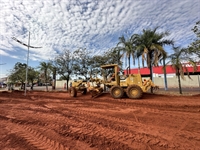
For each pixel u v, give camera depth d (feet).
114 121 15.47
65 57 65.72
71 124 14.83
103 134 11.91
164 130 12.42
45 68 77.61
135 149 9.27
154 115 17.56
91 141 10.62
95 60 61.67
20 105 28.12
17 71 89.92
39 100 35.27
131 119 16.11
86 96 40.34
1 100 36.58
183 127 13.05
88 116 17.97
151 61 46.93
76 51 63.87
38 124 15.19
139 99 31.12
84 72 63.57
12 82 93.40
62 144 10.28
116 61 57.98
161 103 25.25
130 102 27.76
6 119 17.58
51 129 13.52
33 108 24.43
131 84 33.81
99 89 38.50
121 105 25.20
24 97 42.93
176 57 41.42
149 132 12.06
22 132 12.97
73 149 9.49
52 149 9.60
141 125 13.89
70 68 65.72
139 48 44.98
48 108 24.07
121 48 50.70
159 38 45.14
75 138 11.27
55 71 69.67
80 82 43.11
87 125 14.37
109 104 26.66
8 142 10.88
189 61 39.70
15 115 19.51
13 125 15.12
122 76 35.19
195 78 80.12
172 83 85.20
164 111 19.52
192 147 9.37
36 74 88.69
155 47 43.91
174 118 15.99
